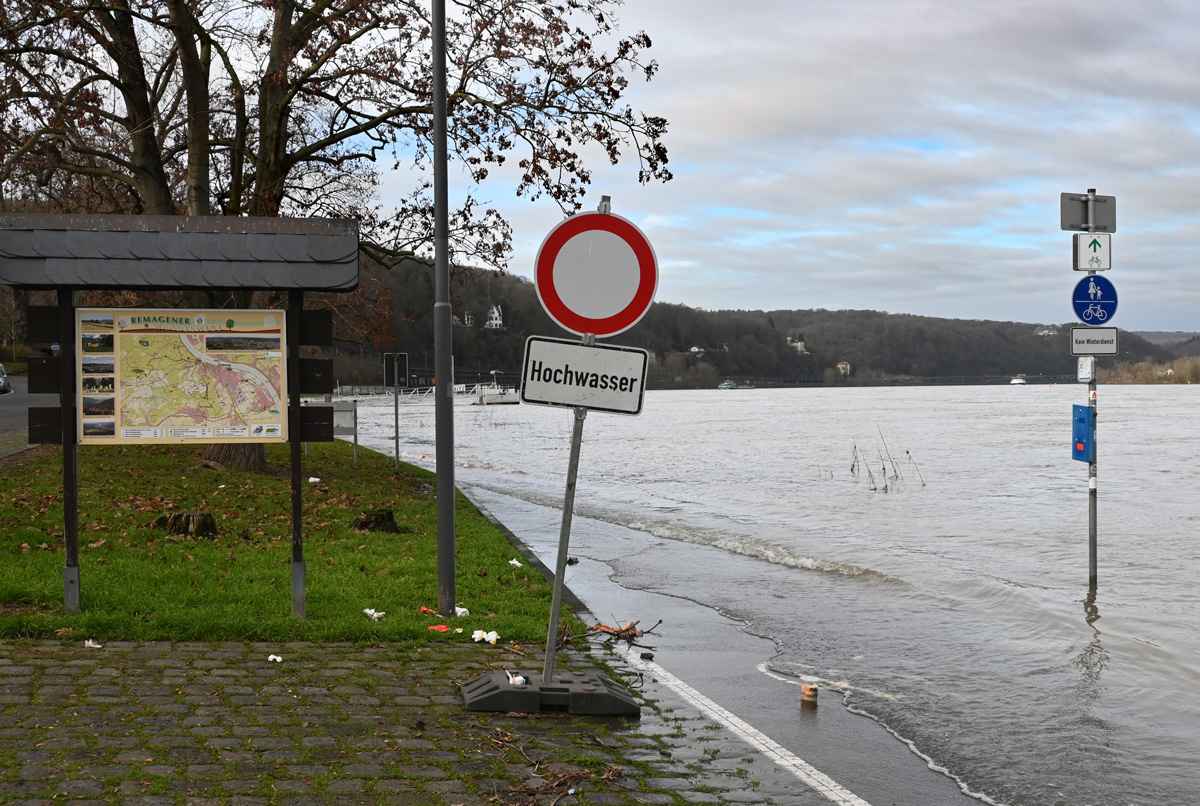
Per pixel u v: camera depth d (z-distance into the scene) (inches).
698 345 7003.0
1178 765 215.3
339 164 721.6
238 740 189.2
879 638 339.3
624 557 514.0
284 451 920.9
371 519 476.4
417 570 374.6
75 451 277.4
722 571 474.6
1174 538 653.3
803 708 248.2
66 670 228.2
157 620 270.5
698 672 280.2
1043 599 417.7
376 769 178.7
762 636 335.9
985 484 1074.1
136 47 648.4
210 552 374.3
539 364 216.7
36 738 183.9
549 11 625.0
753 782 189.6
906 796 191.0
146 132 657.0
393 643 273.4
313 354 927.7
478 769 182.2
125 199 773.9
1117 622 374.3
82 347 277.9
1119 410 3649.1
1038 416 3164.4
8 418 1083.9
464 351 4584.2
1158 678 289.6
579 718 221.0
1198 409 3713.1
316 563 372.5
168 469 652.7
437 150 311.3
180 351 282.7
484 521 548.1
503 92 620.1
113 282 271.0
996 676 289.9
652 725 221.3
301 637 271.6
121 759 175.6
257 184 681.0
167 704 208.4
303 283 278.7
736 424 2721.5
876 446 1760.6
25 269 268.1
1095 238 416.8
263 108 679.7
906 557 548.1
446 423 312.3
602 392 217.8
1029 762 215.3
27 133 644.7
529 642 289.4
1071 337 432.8
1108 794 197.8
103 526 411.5
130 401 280.1
